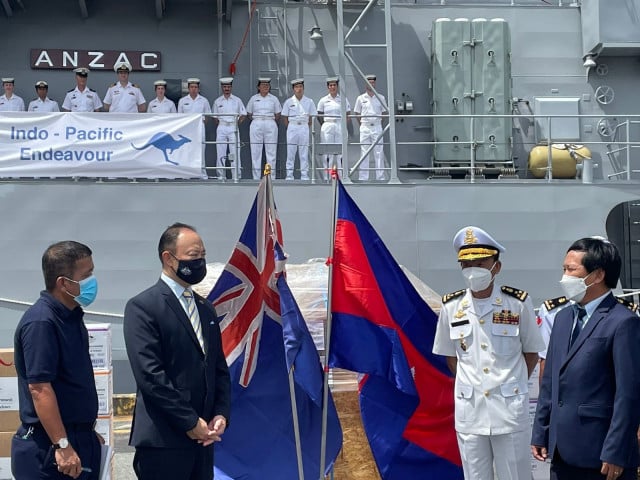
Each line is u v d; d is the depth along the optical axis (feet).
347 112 40.83
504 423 16.71
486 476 17.07
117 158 34.76
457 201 35.68
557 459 15.34
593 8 42.52
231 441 19.11
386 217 35.37
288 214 35.01
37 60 41.83
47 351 13.74
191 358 14.51
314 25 43.16
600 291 15.31
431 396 19.54
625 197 36.32
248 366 19.08
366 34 43.19
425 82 43.50
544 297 35.78
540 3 46.85
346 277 18.94
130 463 26.27
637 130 44.24
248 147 41.65
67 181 34.22
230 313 19.31
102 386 21.59
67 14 42.22
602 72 44.04
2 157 34.27
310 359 18.03
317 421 19.47
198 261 14.82
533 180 36.58
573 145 41.09
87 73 40.40
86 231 34.17
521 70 43.91
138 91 40.81
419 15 43.80
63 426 13.82
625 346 14.51
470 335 17.24
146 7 42.70
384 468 19.12
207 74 42.86
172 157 35.06
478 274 16.78
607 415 14.73
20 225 33.86
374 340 18.75
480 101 41.73
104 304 33.96
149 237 34.37
